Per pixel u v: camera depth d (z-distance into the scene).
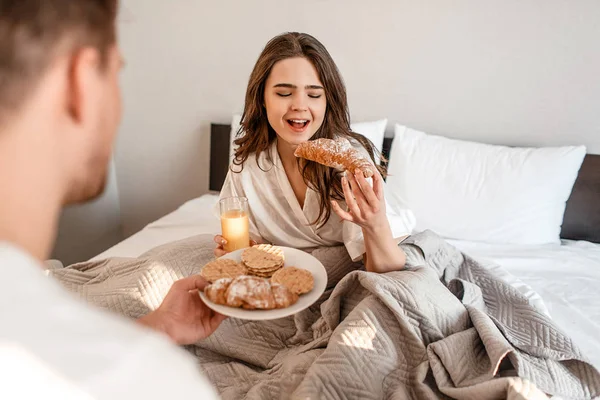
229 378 1.02
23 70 0.34
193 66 2.62
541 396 0.77
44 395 0.28
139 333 0.33
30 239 0.37
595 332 1.33
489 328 0.98
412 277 1.04
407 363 0.94
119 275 1.24
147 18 2.60
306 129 1.29
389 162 2.29
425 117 2.33
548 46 2.03
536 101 2.12
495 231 2.01
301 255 1.11
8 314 0.30
